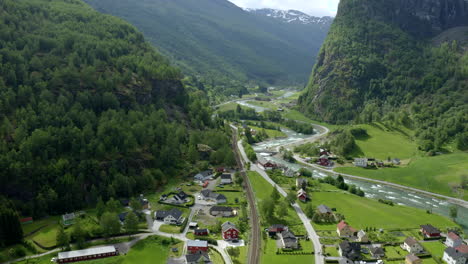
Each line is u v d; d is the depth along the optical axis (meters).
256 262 120.44
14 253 117.44
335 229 145.88
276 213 157.88
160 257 122.44
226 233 135.00
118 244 129.38
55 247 123.81
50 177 151.00
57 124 169.00
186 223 147.12
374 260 123.25
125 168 175.62
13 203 137.12
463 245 128.62
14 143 153.75
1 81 171.38
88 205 154.12
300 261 121.69
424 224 154.50
